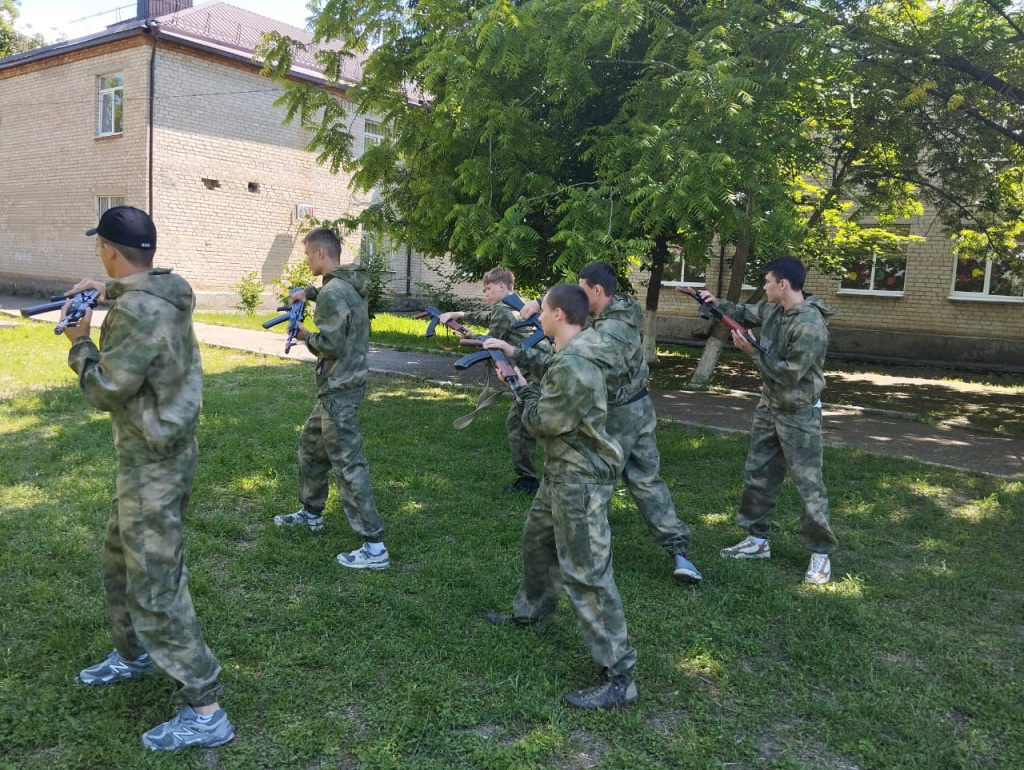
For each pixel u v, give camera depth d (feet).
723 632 12.16
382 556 14.14
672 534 14.03
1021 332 51.16
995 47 26.78
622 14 21.63
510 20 22.02
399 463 21.01
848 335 56.80
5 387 28.07
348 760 8.87
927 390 40.40
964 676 11.03
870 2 28.55
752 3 25.36
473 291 74.69
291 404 27.48
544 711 9.77
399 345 46.09
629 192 21.76
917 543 16.74
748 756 9.21
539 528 11.26
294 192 66.49
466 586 13.50
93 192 61.26
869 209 37.78
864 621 12.69
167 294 8.77
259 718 9.51
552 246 27.25
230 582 13.25
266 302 65.46
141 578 8.58
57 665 10.28
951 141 31.37
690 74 21.40
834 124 31.40
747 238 23.16
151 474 8.64
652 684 10.69
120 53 57.72
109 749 8.68
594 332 10.17
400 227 29.45
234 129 61.77
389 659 11.00
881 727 9.91
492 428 25.49
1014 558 15.93
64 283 65.21
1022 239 47.26
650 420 14.35
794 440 14.44
